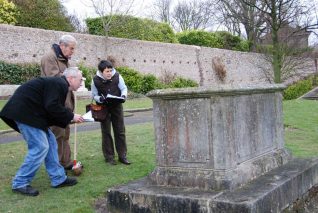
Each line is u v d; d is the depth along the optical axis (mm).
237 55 31141
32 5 21562
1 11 19516
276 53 11891
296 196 4789
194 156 4430
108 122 6062
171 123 4578
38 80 4707
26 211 4258
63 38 5375
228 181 4184
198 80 27578
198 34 30391
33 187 5059
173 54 25688
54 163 5004
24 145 7656
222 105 4262
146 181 4848
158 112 4664
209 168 4336
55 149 5031
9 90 16234
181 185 4457
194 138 4430
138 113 14953
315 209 4918
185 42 30562
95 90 5883
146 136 8406
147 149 7105
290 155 5801
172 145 4578
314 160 5727
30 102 4633
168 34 28562
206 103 4340
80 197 4719
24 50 17953
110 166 5973
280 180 4566
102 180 5293
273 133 5492
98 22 24875
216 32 32406
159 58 24703
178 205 4082
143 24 26672
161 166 4660
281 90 5711
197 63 27547
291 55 17188
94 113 5832
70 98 5383
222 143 4250
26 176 4785
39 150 4691
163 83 24656
